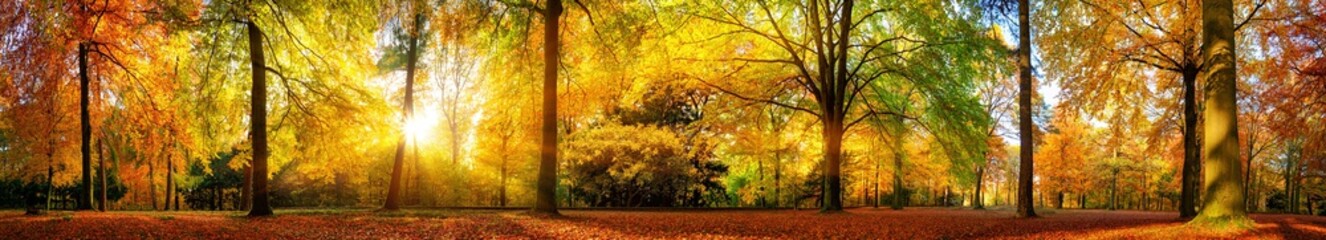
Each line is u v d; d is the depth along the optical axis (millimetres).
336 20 15320
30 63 15375
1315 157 26828
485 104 23391
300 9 14867
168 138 19141
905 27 18062
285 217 13492
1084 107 19781
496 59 18516
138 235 8625
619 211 21312
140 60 17500
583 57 19297
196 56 17203
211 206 46594
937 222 14211
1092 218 17141
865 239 9977
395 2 14703
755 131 25141
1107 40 18453
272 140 18797
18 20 13219
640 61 19766
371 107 18047
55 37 12859
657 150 27703
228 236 8953
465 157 33469
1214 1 10523
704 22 20859
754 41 22297
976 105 19922
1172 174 49000
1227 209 10219
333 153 18453
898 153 23766
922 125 21672
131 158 28219
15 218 11672
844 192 38625
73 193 38938
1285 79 19297
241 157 22422
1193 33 16625
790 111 24297
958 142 20328
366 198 37781
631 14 17750
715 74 22078
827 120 20234
